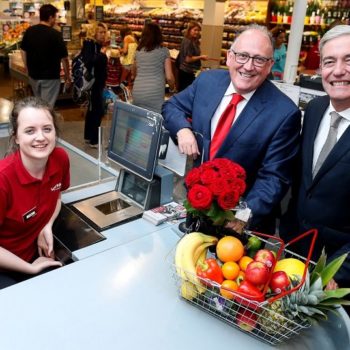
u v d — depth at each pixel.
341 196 1.40
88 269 1.27
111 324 1.04
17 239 1.58
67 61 5.35
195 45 6.00
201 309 1.11
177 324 1.06
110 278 1.23
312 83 2.59
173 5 9.05
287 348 1.01
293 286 0.97
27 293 1.14
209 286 1.03
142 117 1.64
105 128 2.22
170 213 1.67
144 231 1.58
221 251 1.06
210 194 1.06
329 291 0.99
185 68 6.02
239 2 8.08
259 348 1.00
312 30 7.56
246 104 1.58
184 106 1.85
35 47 4.75
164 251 1.40
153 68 4.48
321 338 1.06
